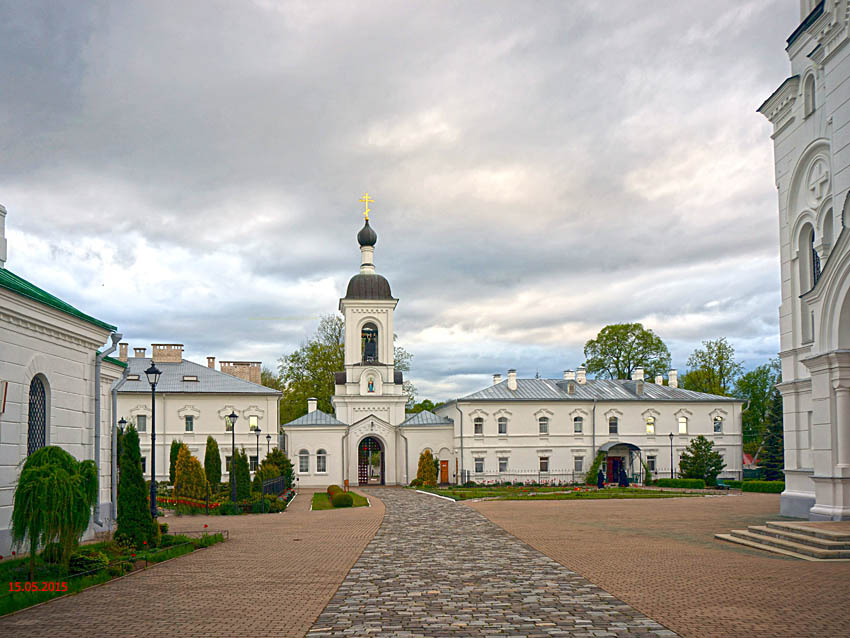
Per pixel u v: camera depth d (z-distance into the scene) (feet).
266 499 139.13
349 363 248.93
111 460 91.09
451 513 122.42
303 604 47.42
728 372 297.33
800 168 107.04
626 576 57.00
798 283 107.96
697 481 202.80
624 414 247.70
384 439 245.65
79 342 78.28
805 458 104.99
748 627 40.27
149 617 43.96
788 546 70.08
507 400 242.17
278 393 228.63
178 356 238.27
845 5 90.79
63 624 42.27
